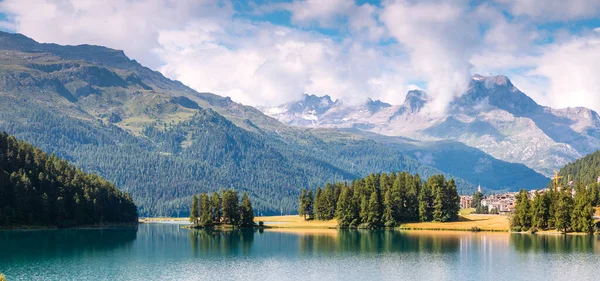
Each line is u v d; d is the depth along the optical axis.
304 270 169.38
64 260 185.25
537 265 174.38
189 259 190.50
